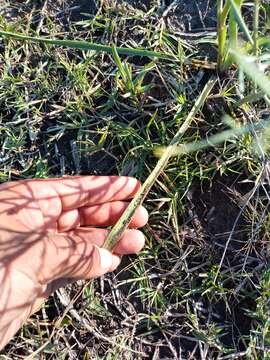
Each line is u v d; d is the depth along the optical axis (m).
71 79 0.28
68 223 0.26
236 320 0.27
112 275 0.27
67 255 0.23
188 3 0.28
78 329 0.27
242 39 0.27
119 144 0.27
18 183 0.25
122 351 0.27
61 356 0.27
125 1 0.28
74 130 0.28
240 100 0.26
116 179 0.26
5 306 0.23
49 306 0.27
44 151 0.28
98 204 0.26
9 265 0.22
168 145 0.26
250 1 0.28
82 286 0.27
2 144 0.28
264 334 0.26
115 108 0.28
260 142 0.26
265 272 0.26
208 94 0.27
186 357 0.27
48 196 0.25
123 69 0.25
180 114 0.27
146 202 0.27
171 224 0.27
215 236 0.27
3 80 0.28
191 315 0.27
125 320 0.27
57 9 0.29
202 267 0.27
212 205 0.27
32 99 0.28
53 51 0.28
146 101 0.27
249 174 0.27
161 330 0.27
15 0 0.29
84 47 0.23
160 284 0.27
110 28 0.28
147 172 0.27
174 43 0.28
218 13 0.23
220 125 0.27
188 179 0.27
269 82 0.19
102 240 0.26
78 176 0.26
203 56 0.28
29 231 0.24
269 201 0.27
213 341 0.27
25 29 0.28
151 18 0.28
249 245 0.27
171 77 0.27
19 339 0.27
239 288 0.27
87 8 0.29
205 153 0.27
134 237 0.26
